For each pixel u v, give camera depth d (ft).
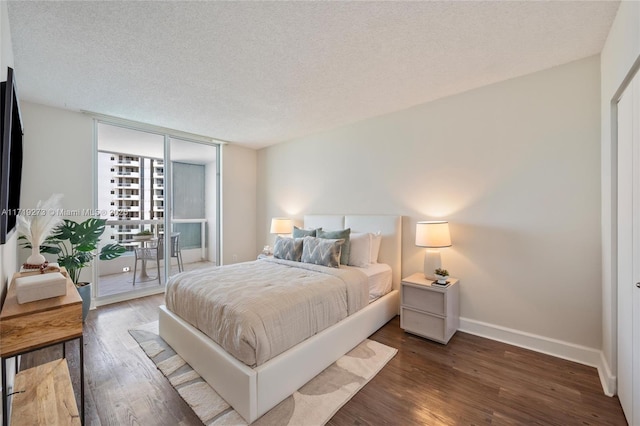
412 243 10.38
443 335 8.03
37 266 6.12
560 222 7.46
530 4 5.26
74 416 4.20
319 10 5.40
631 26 4.76
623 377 5.36
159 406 5.49
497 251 8.45
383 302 9.38
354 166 12.24
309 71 7.76
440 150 9.64
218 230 15.96
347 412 5.35
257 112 10.95
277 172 16.03
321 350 6.57
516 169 8.13
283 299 6.18
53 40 6.28
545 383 6.24
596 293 6.96
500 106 8.40
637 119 4.82
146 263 13.05
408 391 5.98
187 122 12.15
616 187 5.95
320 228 12.08
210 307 6.31
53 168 10.32
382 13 5.49
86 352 7.57
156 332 8.78
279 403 5.50
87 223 10.03
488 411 5.39
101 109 10.55
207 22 5.72
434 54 6.95
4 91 4.16
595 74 6.98
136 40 6.31
